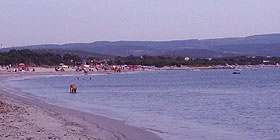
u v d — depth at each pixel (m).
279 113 29.86
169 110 31.80
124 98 44.88
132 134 19.73
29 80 95.62
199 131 21.41
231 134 20.59
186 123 24.31
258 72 189.00
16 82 83.75
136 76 140.00
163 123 24.17
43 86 70.06
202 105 36.28
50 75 137.75
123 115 28.06
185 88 68.06
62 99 42.53
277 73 167.62
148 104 37.22
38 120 22.23
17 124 20.11
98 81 98.69
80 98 44.41
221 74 163.38
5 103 29.53
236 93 54.53
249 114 29.34
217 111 31.22
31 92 53.47
